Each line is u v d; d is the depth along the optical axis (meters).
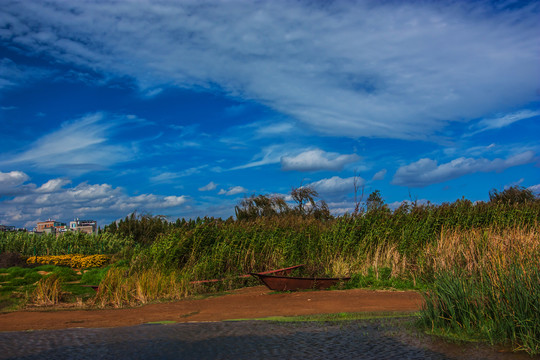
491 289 7.06
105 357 6.02
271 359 5.69
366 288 12.51
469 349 5.86
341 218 17.28
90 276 16.42
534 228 15.77
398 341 6.43
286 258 16.66
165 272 14.41
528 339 5.83
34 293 12.24
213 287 13.95
